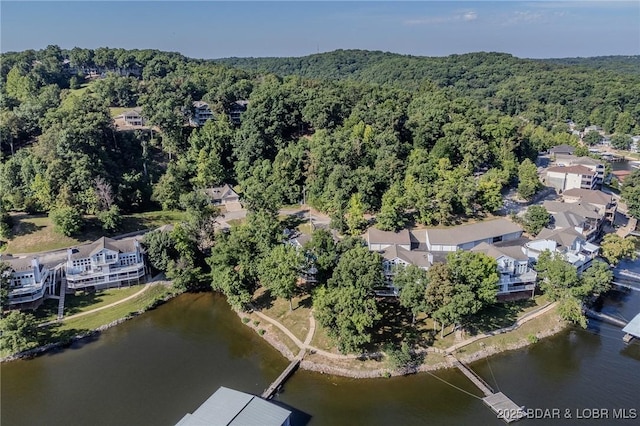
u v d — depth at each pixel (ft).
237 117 586.45
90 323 300.81
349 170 428.56
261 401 218.79
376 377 250.16
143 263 346.54
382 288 297.33
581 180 485.97
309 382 247.50
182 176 470.80
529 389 240.12
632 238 420.36
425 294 266.16
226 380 248.93
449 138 475.72
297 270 301.02
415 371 254.06
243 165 492.13
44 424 218.38
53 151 423.23
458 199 402.72
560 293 290.97
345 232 385.09
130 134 510.17
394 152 454.81
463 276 277.03
